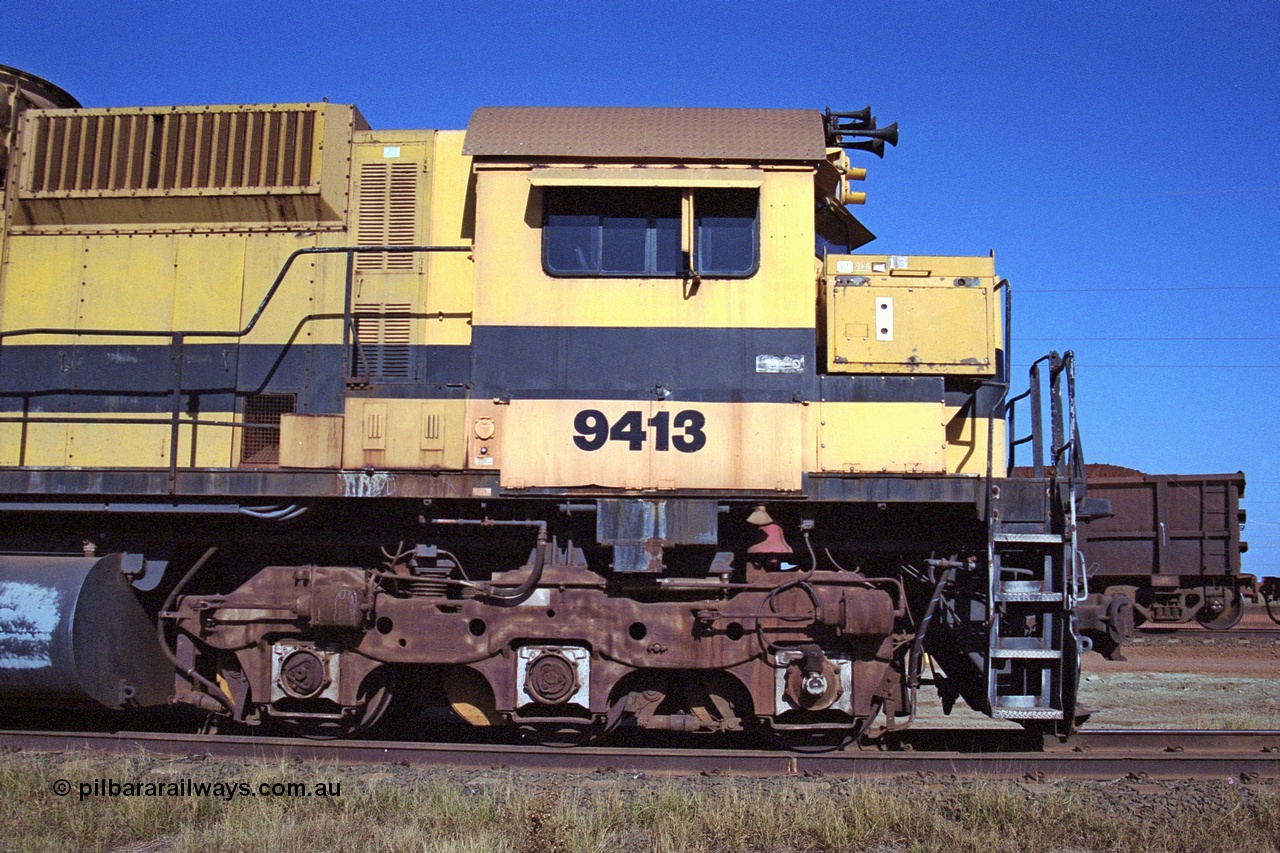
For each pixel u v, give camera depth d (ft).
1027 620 22.72
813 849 17.02
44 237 26.32
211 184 25.76
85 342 25.66
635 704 22.80
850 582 22.25
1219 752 22.67
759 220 22.58
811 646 21.81
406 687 24.68
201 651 23.61
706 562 22.93
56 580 21.95
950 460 23.02
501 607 22.22
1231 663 47.52
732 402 21.91
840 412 22.15
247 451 24.95
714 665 21.90
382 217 25.48
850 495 21.81
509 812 17.83
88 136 26.48
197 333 23.61
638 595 22.91
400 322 24.82
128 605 23.17
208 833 16.84
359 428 22.21
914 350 22.35
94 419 23.12
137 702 23.18
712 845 17.10
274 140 25.89
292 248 25.61
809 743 22.84
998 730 24.79
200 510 22.76
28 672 21.59
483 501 22.45
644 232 22.70
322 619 21.89
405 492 22.00
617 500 21.86
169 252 25.94
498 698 22.16
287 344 25.18
